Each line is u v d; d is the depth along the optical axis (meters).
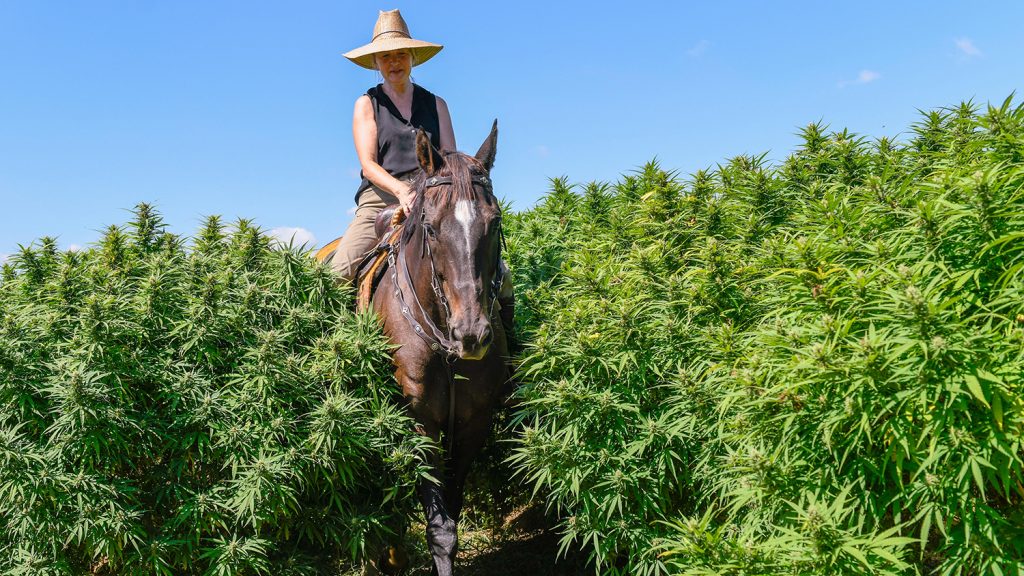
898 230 3.11
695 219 4.61
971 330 2.59
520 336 4.34
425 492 3.87
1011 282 2.69
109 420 3.32
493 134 4.11
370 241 4.94
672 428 3.51
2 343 3.36
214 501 3.46
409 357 3.96
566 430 3.60
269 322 3.98
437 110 5.22
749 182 4.87
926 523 2.59
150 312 3.68
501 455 4.92
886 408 2.57
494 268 3.79
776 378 3.07
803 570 2.65
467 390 4.00
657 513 3.64
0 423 3.35
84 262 4.48
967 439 2.50
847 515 2.93
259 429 3.53
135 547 3.31
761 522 3.10
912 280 2.68
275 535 3.82
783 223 4.53
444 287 3.68
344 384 3.87
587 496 3.56
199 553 3.50
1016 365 2.52
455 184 3.69
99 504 3.28
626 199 5.65
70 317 3.71
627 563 3.81
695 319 3.91
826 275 3.02
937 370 2.49
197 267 4.10
